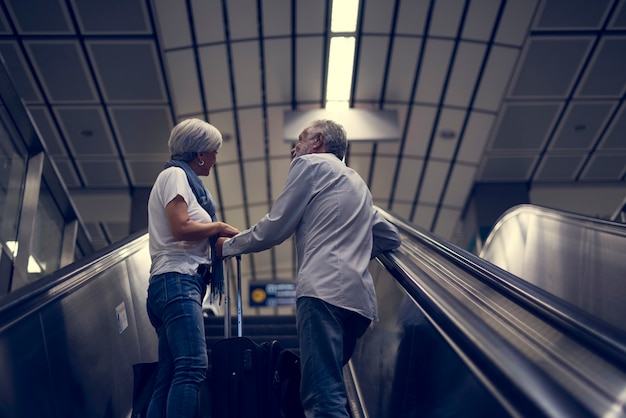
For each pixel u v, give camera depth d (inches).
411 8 344.5
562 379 50.4
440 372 76.7
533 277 191.3
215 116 400.8
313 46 362.9
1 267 161.2
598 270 154.3
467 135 423.2
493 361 56.0
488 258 242.4
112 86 362.3
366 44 365.7
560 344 57.5
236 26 343.0
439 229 508.4
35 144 198.1
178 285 93.2
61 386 88.8
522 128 415.2
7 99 177.9
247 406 94.3
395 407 96.3
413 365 89.6
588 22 343.0
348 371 134.8
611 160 443.5
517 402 51.8
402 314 101.3
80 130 393.7
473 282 86.3
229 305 142.9
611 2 331.0
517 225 214.5
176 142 105.0
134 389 96.7
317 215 91.3
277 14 340.5
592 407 45.9
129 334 128.4
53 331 91.1
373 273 142.7
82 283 105.1
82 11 314.3
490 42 358.9
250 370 96.0
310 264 87.1
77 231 237.1
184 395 86.5
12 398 73.6
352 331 87.6
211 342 146.9
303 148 102.0
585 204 485.4
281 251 547.5
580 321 57.8
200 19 332.8
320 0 334.3
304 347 81.8
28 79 354.0
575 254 167.5
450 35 358.0
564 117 406.3
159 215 98.7
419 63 376.8
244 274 573.0
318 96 396.5
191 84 371.2
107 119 386.6
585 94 388.2
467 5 340.2
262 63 370.9
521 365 53.4
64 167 425.1
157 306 93.7
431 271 94.4
